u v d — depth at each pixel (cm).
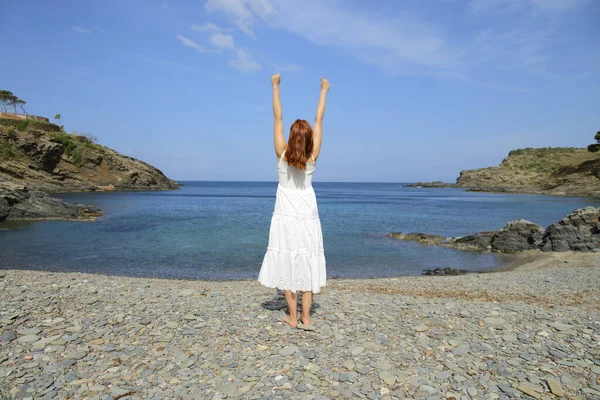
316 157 505
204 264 1686
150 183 10081
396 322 589
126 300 689
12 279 891
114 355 448
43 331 507
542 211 5109
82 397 361
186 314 601
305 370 423
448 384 400
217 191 13625
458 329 562
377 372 422
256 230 2858
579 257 1892
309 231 510
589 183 10069
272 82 521
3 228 2823
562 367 441
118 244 2200
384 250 2172
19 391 364
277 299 723
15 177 6738
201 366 428
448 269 1652
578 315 661
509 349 493
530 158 15575
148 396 366
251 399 364
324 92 530
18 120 8169
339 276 1548
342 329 551
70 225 3070
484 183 14688
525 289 1066
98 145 9038
